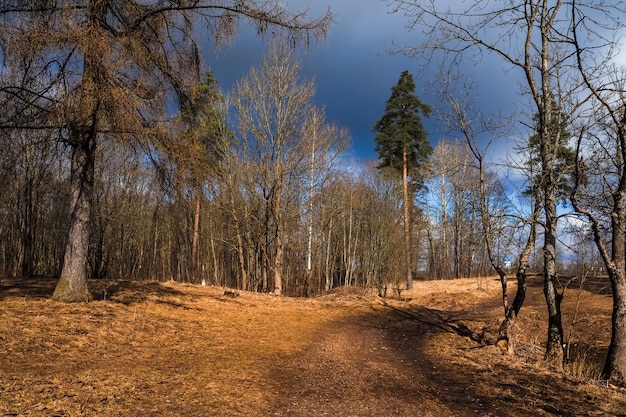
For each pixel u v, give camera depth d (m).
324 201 25.38
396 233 25.45
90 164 10.41
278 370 7.57
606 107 8.99
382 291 26.81
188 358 7.75
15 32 7.76
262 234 23.05
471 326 15.70
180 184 10.66
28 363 6.16
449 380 7.84
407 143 29.52
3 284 13.54
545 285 10.42
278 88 22.00
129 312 10.45
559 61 9.88
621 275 8.77
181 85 10.77
